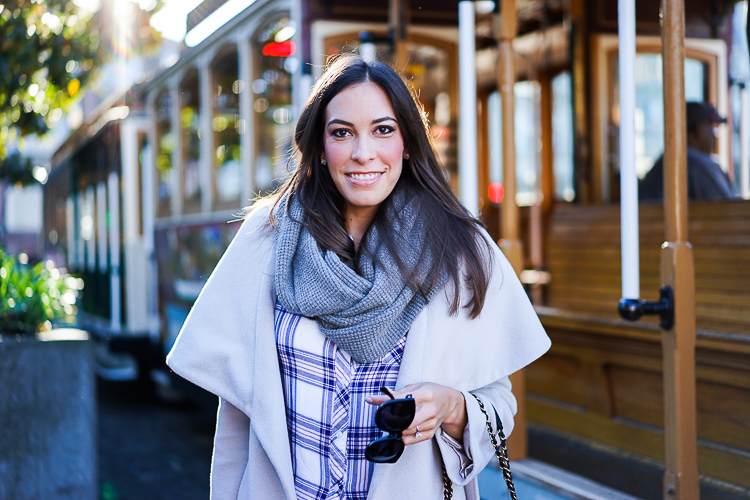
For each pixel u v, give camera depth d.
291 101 4.58
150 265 7.62
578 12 4.84
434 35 4.86
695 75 4.05
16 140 6.56
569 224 4.57
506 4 3.16
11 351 3.50
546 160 6.18
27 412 3.51
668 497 2.36
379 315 1.41
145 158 7.77
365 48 4.22
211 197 5.83
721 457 2.85
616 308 3.96
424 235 1.48
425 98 4.90
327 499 1.45
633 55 2.38
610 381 3.53
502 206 3.23
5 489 3.48
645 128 4.59
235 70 5.46
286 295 1.48
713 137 3.93
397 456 1.30
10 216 23.44
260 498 1.51
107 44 6.14
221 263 1.62
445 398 1.39
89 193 9.80
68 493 3.56
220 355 1.57
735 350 2.75
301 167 1.60
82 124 9.88
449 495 1.47
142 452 5.82
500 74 3.20
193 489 4.89
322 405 1.47
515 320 1.54
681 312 2.34
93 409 3.61
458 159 4.95
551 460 3.35
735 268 3.26
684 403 2.35
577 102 4.88
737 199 3.35
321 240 1.51
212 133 5.78
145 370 8.46
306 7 4.37
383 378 1.47
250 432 1.54
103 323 8.88
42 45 5.59
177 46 8.27
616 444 3.45
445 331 1.47
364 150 1.47
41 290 3.81
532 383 4.11
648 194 4.16
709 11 3.97
